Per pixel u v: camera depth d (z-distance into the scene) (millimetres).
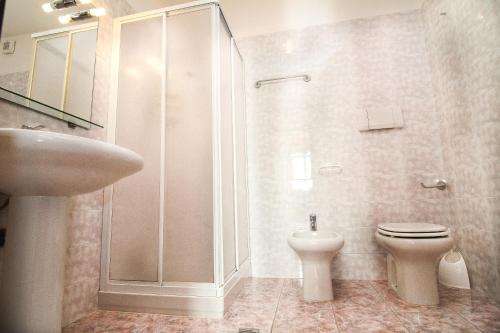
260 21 2525
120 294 1606
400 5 2342
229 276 1729
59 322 1056
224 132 1836
